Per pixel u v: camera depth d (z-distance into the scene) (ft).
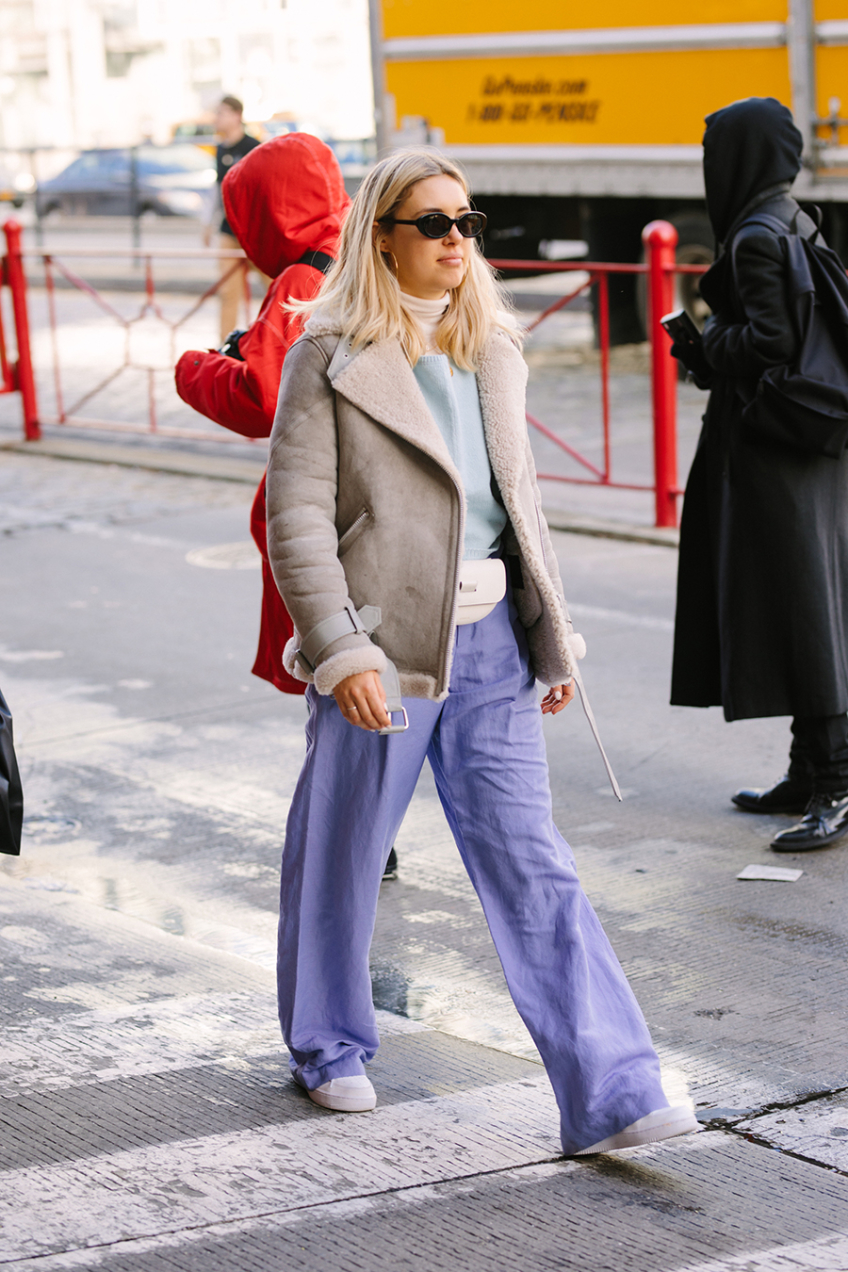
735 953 14.52
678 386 44.34
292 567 10.39
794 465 16.06
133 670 24.02
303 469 10.50
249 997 13.65
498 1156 11.00
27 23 160.25
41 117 160.35
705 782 18.99
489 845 10.91
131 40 149.38
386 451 10.41
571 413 42.27
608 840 17.37
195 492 36.65
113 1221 10.17
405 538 10.46
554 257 71.15
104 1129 11.39
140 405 47.39
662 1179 10.71
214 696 22.77
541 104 45.62
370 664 10.26
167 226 93.97
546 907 10.87
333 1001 11.58
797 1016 13.28
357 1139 11.21
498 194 48.78
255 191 14.38
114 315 42.55
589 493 34.50
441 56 47.70
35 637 25.85
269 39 130.62
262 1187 10.58
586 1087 10.59
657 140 43.21
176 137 113.29
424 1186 10.59
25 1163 10.93
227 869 16.94
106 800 18.98
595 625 25.44
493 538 10.86
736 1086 12.12
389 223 10.36
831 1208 10.32
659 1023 13.25
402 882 16.55
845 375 15.69
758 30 40.06
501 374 10.64
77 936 14.99
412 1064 12.50
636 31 42.80
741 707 16.53
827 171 39.58
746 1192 10.52
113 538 32.48
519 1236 9.96
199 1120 11.51
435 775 11.25
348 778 11.02
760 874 16.20
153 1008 13.43
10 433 44.42
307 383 10.52
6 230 42.11
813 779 17.07
